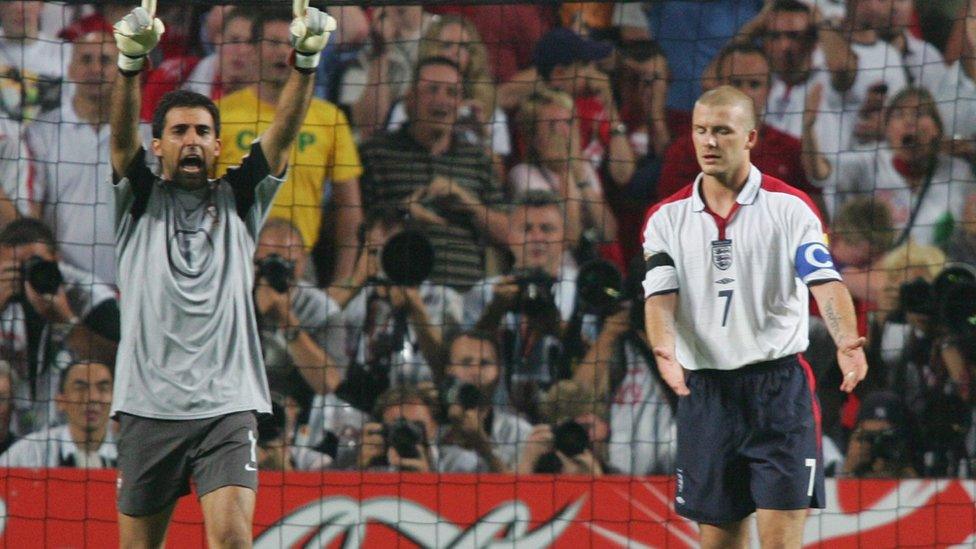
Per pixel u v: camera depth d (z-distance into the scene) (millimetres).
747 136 16234
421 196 27812
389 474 24703
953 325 26719
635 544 24531
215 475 14883
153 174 15703
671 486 24688
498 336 26906
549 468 26031
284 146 15758
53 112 27781
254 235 15938
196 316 15180
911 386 26609
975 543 24562
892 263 27656
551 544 24594
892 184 28156
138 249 15516
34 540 24688
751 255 16391
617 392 26469
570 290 27234
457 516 24625
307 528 24547
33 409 25953
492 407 26406
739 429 16703
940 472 25969
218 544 14594
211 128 15648
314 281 27266
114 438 25953
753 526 24172
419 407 26281
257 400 15398
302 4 15297
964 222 27828
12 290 26656
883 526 24719
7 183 27234
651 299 16516
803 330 16688
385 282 27172
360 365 26656
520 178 28141
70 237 27344
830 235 28062
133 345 15320
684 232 16641
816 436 16641
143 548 15852
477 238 27719
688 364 16953
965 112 28188
